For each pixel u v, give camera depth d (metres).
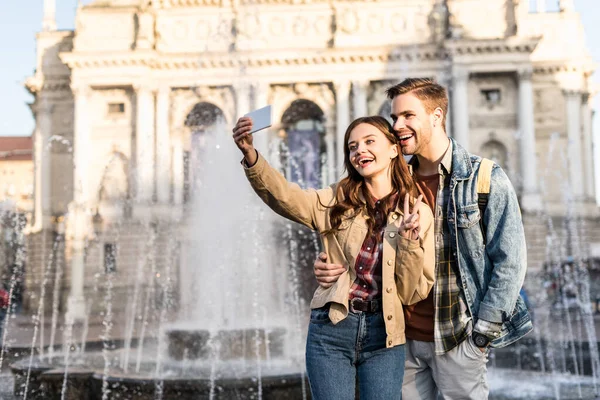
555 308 46.84
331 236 5.26
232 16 65.06
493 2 64.19
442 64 63.59
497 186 5.23
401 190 5.23
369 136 5.23
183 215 63.56
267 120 4.84
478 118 64.62
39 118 69.19
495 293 5.08
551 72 67.56
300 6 65.00
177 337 18.42
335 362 5.09
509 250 5.11
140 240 62.44
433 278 5.16
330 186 5.50
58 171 68.81
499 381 17.14
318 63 64.25
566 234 65.50
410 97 5.41
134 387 12.94
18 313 65.25
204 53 64.12
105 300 61.25
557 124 67.31
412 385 5.58
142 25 64.44
